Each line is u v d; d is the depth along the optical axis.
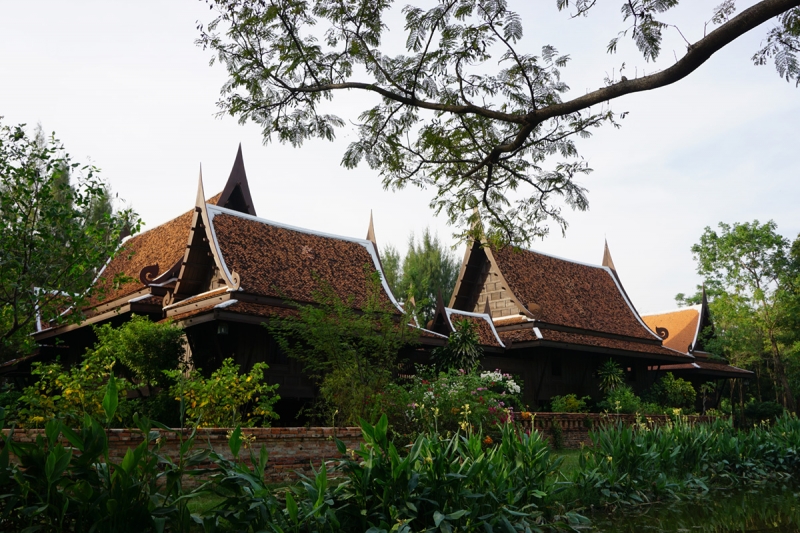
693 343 31.25
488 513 6.91
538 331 24.56
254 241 19.11
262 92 7.31
